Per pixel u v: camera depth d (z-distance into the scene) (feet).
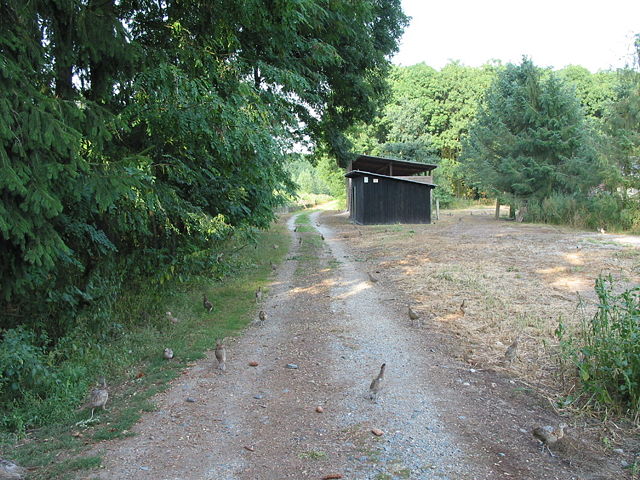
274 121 34.76
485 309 31.71
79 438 15.79
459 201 171.01
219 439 15.61
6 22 16.03
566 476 13.43
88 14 19.08
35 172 15.38
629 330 18.45
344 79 61.26
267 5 27.35
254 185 41.83
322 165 212.84
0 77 14.55
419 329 28.19
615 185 73.82
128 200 22.97
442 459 14.26
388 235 78.23
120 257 30.22
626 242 57.26
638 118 71.92
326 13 40.37
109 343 25.29
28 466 13.88
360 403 18.35
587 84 192.95
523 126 97.76
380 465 13.91
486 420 16.89
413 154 165.17
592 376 18.86
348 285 41.63
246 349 25.38
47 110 15.88
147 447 15.06
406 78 213.05
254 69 39.50
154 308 30.81
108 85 22.67
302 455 14.51
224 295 38.01
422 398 18.78
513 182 98.32
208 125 26.03
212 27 26.12
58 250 17.25
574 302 32.76
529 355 23.25
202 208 36.58
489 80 199.00
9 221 14.90
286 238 78.13
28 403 17.70
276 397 19.07
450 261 50.88
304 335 27.50
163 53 23.97
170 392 19.67
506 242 63.16
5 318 21.20
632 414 16.97
